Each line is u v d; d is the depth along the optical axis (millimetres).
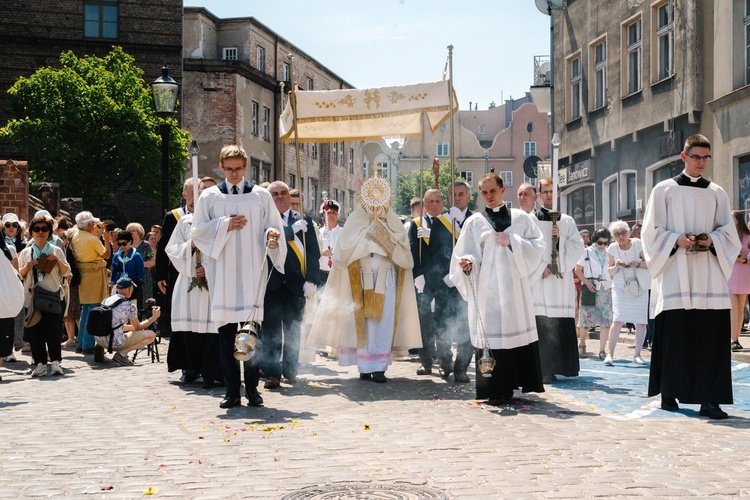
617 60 25172
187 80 45375
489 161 94812
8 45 38844
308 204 55000
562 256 10438
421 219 10961
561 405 8562
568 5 28422
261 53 49688
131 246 14211
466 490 5180
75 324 15195
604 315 13453
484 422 7543
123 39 39875
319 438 6805
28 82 32875
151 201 39250
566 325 10445
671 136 22141
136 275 14102
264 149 49500
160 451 6352
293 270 10094
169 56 40219
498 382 8523
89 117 32688
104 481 5496
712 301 8031
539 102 31641
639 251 12727
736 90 19422
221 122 45594
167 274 10625
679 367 8141
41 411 8211
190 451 6344
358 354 10406
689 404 8586
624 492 5109
